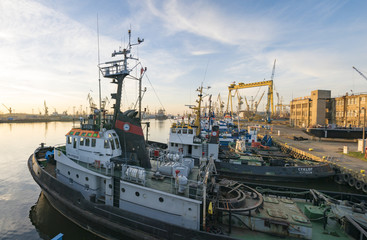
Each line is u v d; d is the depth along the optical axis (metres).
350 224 8.35
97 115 12.20
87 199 10.97
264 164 20.42
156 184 9.33
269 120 68.81
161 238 8.27
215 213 8.50
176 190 8.62
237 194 9.81
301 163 21.47
